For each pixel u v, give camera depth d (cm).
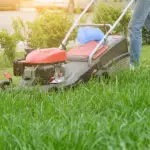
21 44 1507
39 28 1232
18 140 476
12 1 2911
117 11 1438
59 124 528
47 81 750
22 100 673
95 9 1459
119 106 617
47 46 1250
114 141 458
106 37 817
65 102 660
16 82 922
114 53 838
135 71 844
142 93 662
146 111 589
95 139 475
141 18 916
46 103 656
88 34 843
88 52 817
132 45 926
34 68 745
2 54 1193
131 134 490
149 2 912
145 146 462
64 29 1252
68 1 2511
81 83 765
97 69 798
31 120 578
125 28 1455
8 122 552
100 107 636
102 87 733
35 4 2542
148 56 1236
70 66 790
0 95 700
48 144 468
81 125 519
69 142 468
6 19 2352
